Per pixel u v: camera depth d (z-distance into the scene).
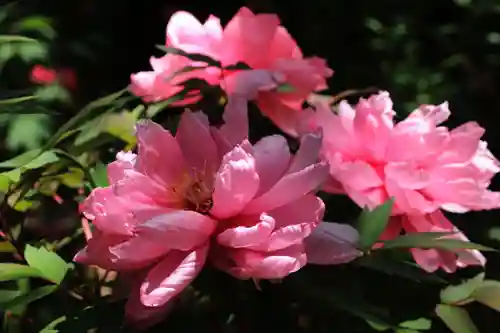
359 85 3.08
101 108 1.01
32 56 2.13
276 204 0.88
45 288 0.90
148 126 0.89
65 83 2.44
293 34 3.14
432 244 0.88
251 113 1.03
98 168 0.96
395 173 0.92
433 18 3.38
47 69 2.24
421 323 0.92
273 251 0.87
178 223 0.85
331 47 3.15
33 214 1.01
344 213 1.00
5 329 0.94
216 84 1.00
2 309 0.88
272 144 0.90
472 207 0.94
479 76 3.15
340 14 3.14
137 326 0.88
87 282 0.95
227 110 0.92
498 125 2.93
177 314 0.91
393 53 3.22
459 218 1.15
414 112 0.98
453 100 3.03
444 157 0.94
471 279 0.96
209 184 0.90
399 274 0.92
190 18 1.01
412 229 0.93
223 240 0.87
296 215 0.88
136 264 0.87
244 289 0.92
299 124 0.99
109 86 2.99
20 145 1.78
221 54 1.00
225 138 0.91
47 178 1.00
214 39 1.00
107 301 0.91
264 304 0.92
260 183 0.89
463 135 0.95
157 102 1.01
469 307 1.00
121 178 0.89
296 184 0.87
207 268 0.90
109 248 0.86
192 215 0.86
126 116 1.00
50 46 2.63
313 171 0.87
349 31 3.16
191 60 0.99
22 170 0.94
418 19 3.33
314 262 0.88
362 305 0.91
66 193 1.03
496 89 3.08
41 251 0.92
